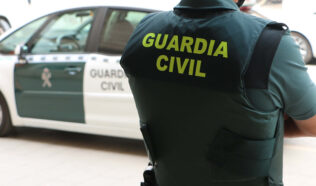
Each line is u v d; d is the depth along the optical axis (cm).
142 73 109
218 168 105
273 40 97
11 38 452
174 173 113
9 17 930
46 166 367
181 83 102
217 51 99
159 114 110
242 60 96
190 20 106
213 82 98
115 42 381
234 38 98
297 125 114
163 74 105
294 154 395
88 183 325
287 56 98
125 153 404
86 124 395
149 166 128
